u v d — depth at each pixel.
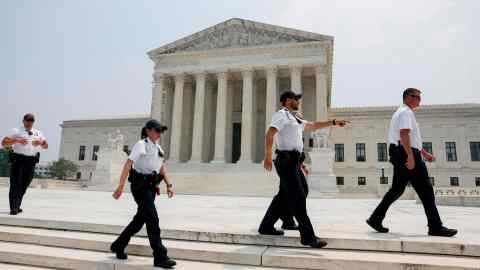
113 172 37.91
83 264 5.41
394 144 6.65
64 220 7.38
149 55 52.56
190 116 53.84
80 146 76.94
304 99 51.91
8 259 5.86
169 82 53.66
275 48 47.12
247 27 49.41
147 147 5.62
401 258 5.13
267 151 5.64
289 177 5.62
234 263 5.38
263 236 6.02
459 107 60.25
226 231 6.47
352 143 63.44
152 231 5.23
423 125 61.56
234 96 56.12
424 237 5.98
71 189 35.06
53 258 5.60
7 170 69.25
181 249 5.67
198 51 49.78
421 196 6.38
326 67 46.09
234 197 26.52
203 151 51.28
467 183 57.94
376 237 5.89
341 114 65.00
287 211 6.76
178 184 35.47
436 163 59.72
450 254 5.34
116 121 74.56
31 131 9.27
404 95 6.77
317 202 21.88
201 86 49.25
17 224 7.62
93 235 6.68
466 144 58.94
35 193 23.00
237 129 55.97
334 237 5.83
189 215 10.06
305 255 5.28
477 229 7.43
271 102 45.97
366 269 4.92
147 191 5.46
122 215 9.26
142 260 5.48
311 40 46.44
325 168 32.72
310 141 46.56
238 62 48.31
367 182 61.34
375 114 63.25
